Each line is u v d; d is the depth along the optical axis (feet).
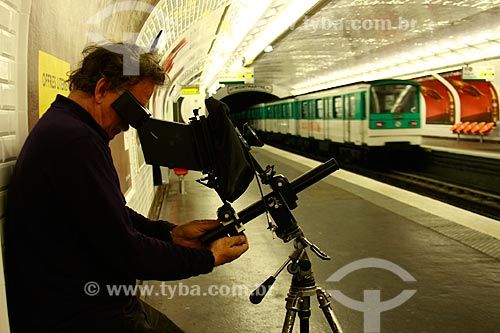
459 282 16.12
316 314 13.92
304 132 85.05
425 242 20.84
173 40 27.35
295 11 35.88
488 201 35.83
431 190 42.91
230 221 7.00
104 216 5.73
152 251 6.07
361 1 39.47
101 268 6.13
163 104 44.32
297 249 7.36
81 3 10.60
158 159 6.66
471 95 73.77
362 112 59.57
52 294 5.86
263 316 13.92
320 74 104.94
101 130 6.41
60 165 5.65
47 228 5.78
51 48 8.62
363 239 21.63
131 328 6.33
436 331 12.78
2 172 6.21
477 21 48.49
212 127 6.61
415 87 58.85
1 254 5.52
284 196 7.02
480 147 62.85
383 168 61.87
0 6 6.11
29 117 7.42
